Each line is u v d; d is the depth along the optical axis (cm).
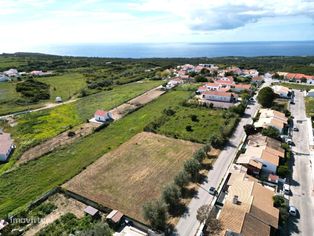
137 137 7850
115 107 10825
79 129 8644
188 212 4816
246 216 4325
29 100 12119
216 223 4228
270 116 8569
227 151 6894
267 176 5844
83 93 13025
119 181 5725
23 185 5700
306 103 10762
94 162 6506
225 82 13088
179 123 8769
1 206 5053
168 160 6525
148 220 4466
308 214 4834
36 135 8262
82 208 4962
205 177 5809
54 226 4484
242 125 8588
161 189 5431
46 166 6425
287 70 19062
